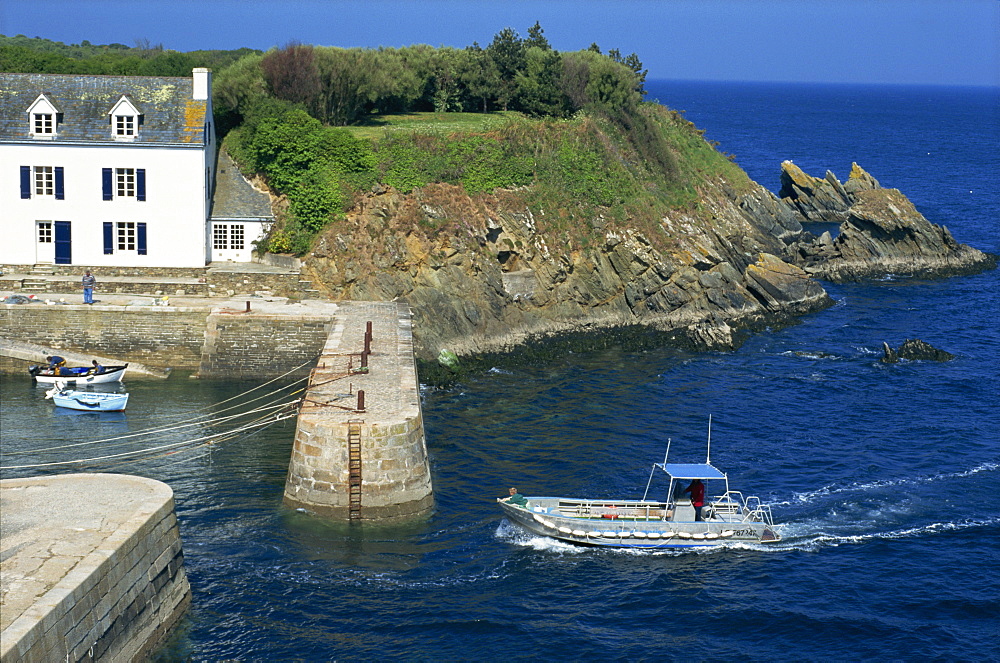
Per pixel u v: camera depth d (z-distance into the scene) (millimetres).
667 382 54031
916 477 41219
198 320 51625
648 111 90750
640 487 39656
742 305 67688
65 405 45688
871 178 108625
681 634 29484
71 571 23141
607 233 65750
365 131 66562
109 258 56750
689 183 80938
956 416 49250
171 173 55969
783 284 69562
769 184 140000
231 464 39906
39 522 26188
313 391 39156
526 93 79188
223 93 66062
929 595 31906
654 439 45344
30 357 49688
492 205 63625
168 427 43812
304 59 67625
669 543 34844
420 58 79812
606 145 73812
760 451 44000
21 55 77812
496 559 33406
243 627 28344
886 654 28641
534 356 57812
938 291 77938
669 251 67188
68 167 55500
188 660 26594
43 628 20891
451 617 29688
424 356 55750
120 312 51062
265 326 51219
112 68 79312
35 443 41344
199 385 49812
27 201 55656
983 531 36281
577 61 80438
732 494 39250
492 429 46062
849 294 76375
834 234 99562
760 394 52312
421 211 60625
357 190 60156
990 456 43781
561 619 29969
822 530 36312
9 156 55125
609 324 63344
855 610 31000
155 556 27062
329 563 32250
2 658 19266
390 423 35125
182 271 57031
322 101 68500
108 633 23938
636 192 71250
